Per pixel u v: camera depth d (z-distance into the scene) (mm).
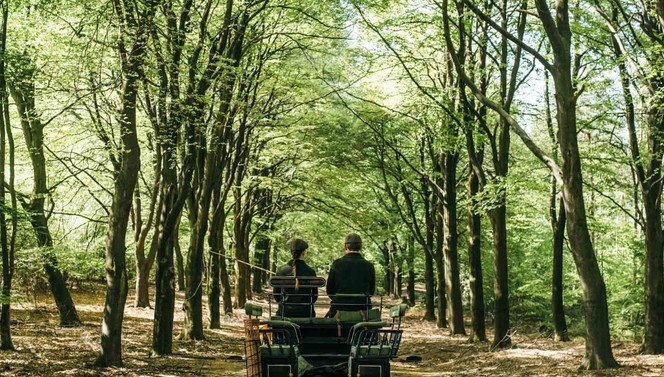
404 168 33094
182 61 16141
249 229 39781
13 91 20047
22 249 19203
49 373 13758
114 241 15227
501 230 21859
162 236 18750
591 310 15625
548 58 23312
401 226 39000
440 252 33781
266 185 32750
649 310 19234
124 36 14602
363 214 35406
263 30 22703
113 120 22062
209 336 25000
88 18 15547
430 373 18312
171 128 17219
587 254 15695
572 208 15742
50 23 17234
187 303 23719
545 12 15680
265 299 49625
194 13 18047
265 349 9242
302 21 23797
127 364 16031
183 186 18125
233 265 42344
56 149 24672
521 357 19312
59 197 26625
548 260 38281
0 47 15297
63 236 25391
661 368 15273
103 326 15273
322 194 35531
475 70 22266
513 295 38062
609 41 21656
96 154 22891
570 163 15781
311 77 27422
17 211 14805
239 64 20969
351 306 9969
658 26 19547
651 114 19016
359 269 10039
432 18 22500
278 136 30016
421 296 64750
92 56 15438
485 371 17891
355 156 32062
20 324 21484
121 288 15430
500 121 21922
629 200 29531
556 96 15875
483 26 22359
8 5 15711
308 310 10148
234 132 26812
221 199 27953
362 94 30844
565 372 15648
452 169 29172
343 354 9977
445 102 22266
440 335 30172
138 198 31578
